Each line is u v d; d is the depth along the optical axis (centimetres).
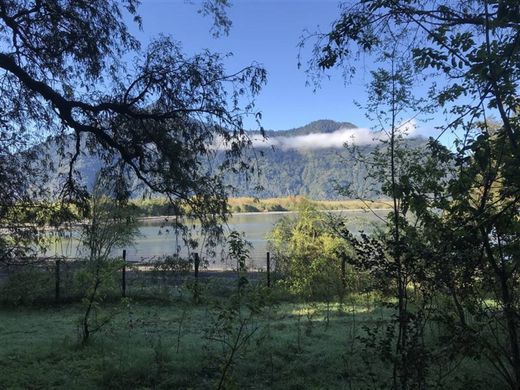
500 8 344
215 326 729
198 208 877
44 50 846
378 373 616
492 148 385
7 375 677
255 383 627
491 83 370
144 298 1277
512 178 379
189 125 859
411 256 418
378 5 433
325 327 942
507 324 468
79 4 827
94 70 856
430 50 392
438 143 418
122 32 859
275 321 1020
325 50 483
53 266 1388
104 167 927
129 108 841
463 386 491
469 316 511
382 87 522
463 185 418
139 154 864
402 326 438
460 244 414
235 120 857
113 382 651
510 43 356
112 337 905
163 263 1069
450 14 423
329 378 629
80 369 709
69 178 929
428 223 443
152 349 788
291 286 1234
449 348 435
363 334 845
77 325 922
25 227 941
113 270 949
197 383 632
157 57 850
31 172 921
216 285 1197
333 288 1184
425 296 440
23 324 1098
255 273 1585
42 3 805
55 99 801
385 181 524
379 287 481
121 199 923
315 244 1380
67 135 920
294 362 692
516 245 430
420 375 426
